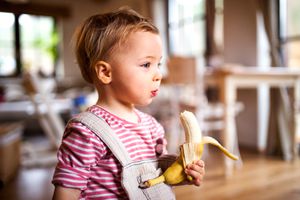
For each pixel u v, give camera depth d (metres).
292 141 2.73
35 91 2.85
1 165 2.16
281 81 2.57
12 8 5.23
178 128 2.71
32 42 5.48
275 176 2.22
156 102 3.07
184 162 0.63
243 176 2.23
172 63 2.49
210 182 2.10
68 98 4.40
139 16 0.69
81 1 5.77
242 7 3.22
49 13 5.50
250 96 3.20
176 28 4.36
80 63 0.70
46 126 2.97
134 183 0.62
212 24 3.60
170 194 0.65
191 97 2.99
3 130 2.28
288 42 3.01
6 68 5.32
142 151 0.67
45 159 2.79
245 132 3.28
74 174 0.58
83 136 0.60
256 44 3.08
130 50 0.62
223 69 2.27
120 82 0.64
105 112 0.66
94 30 0.66
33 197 1.91
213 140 0.67
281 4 2.97
